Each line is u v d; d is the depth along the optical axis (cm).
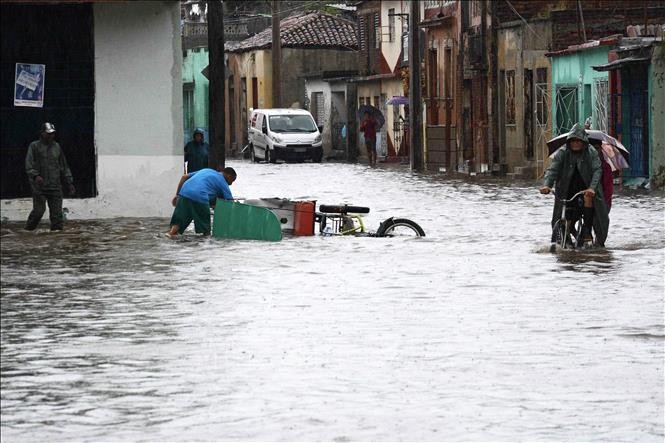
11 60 7344
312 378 2836
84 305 3997
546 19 12200
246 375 2880
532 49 12300
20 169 7344
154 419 2486
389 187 10694
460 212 7681
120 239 6141
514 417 2469
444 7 15300
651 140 9819
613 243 5706
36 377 2903
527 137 12512
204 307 3916
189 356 3120
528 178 11994
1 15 7312
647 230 6312
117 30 7462
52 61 7400
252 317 3703
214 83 9212
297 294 4169
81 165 7469
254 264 5028
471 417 2469
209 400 2636
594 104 11069
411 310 3800
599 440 2297
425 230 6481
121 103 7488
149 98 7531
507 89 12938
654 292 4122
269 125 17762
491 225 6750
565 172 5491
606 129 10719
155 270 4878
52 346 3291
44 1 7162
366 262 5047
